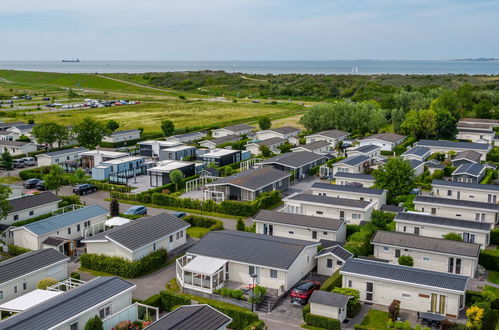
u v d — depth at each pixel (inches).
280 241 2081.7
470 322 1562.5
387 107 7175.2
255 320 1615.4
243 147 5196.9
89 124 4940.9
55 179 3326.8
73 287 1871.3
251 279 1959.9
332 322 1617.9
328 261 2079.2
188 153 4699.8
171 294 1775.3
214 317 1467.8
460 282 1728.6
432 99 6835.6
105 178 3895.2
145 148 4948.3
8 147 4825.3
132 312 1660.9
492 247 2380.7
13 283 1812.3
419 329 1529.3
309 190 3582.7
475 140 5334.6
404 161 3196.4
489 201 3016.7
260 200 3080.7
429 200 2810.0
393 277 1787.6
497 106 7628.0
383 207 2800.2
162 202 3228.3
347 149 4594.0
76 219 2527.1
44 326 1381.6
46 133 4763.8
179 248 2393.0
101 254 2176.4
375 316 1723.7
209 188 3351.4
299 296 1811.0
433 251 2069.4
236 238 2114.9
